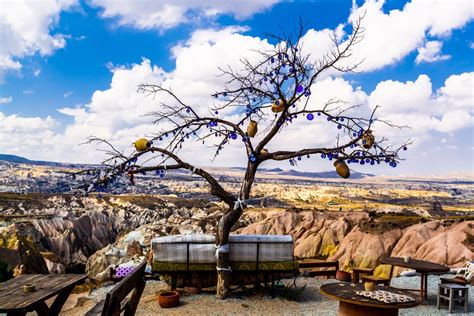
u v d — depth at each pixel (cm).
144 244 5125
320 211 5703
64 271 9094
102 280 1817
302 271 1825
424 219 3847
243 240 1387
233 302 1279
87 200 17588
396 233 3697
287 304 1274
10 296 737
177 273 1365
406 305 888
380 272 3194
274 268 1385
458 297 1270
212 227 8581
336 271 1759
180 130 1253
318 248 4619
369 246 3616
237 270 1372
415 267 1337
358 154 1168
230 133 1273
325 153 1204
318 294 1414
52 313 870
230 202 1307
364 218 4450
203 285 1386
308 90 1233
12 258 7488
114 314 558
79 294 1655
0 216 12425
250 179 1312
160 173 1218
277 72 1233
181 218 9375
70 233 12738
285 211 5791
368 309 909
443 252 2867
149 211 16850
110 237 14625
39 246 11181
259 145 1288
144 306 1227
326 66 1217
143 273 759
